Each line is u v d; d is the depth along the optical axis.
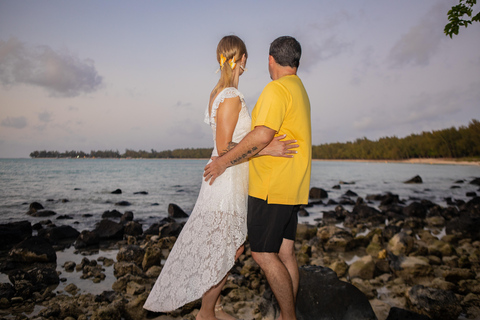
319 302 2.60
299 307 2.60
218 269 2.03
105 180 26.59
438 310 2.82
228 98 2.04
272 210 1.98
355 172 46.75
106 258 4.86
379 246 5.54
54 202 12.87
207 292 2.16
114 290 3.57
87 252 5.40
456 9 3.74
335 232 6.28
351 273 4.14
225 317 2.31
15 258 4.60
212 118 2.15
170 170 48.78
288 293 2.02
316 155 162.62
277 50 2.15
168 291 2.16
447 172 46.94
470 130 98.25
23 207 11.19
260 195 2.01
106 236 6.45
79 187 19.84
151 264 4.39
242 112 2.13
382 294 3.53
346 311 2.54
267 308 2.92
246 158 1.97
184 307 2.98
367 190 20.94
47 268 3.87
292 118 1.98
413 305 2.98
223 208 2.09
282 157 1.97
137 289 3.45
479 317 2.88
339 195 17.55
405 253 5.16
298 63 2.21
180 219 9.66
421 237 6.68
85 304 3.10
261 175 2.01
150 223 8.79
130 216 9.20
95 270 4.19
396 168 62.50
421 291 3.05
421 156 113.62
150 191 18.45
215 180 2.14
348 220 9.29
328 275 2.83
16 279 3.59
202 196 2.20
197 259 2.10
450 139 103.19
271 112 1.86
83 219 9.18
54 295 3.38
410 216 10.29
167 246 5.63
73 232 6.51
